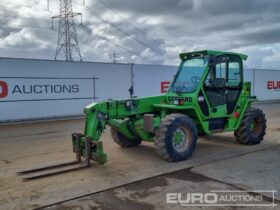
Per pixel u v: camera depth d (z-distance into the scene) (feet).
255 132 23.63
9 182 15.28
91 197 13.25
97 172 16.61
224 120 22.04
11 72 37.24
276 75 73.36
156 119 18.75
